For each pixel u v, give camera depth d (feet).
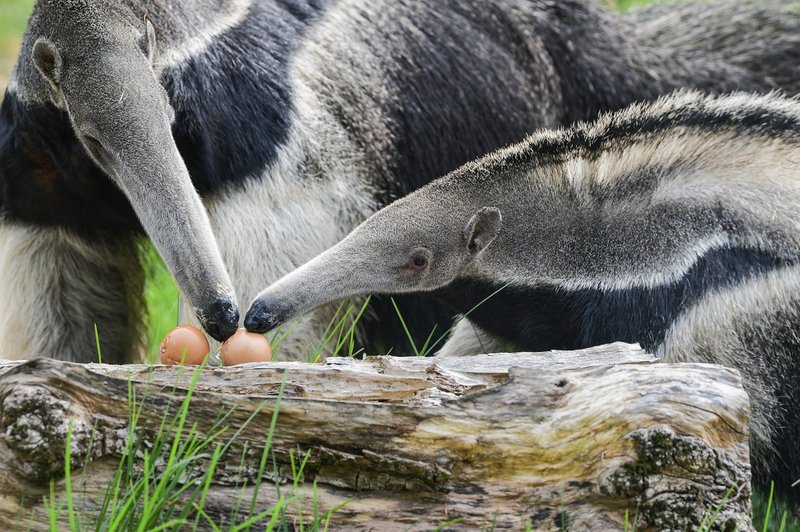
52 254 48.91
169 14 43.73
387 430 30.83
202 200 44.62
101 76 37.65
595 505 30.40
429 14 56.03
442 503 30.71
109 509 30.09
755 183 42.52
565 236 43.88
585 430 30.55
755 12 70.74
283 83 46.55
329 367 32.48
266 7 48.65
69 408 29.84
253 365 32.48
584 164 44.24
